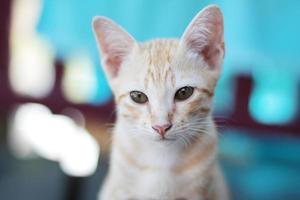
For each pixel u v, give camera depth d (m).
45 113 0.55
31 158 0.52
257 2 0.49
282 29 0.49
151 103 0.27
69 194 0.43
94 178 0.44
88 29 0.49
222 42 0.27
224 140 0.53
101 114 0.53
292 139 0.56
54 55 0.53
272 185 0.50
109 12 0.49
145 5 0.49
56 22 0.49
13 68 0.54
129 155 0.28
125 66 0.29
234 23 0.48
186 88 0.27
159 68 0.27
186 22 0.48
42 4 0.49
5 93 0.53
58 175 0.45
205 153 0.28
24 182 0.45
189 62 0.27
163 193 0.28
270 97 0.55
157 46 0.28
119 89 0.29
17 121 0.56
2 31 0.53
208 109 0.28
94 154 0.50
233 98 0.54
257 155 0.56
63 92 0.54
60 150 0.53
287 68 0.52
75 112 0.54
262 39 0.49
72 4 0.49
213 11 0.27
